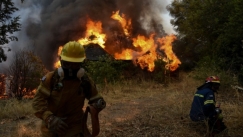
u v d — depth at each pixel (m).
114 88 10.12
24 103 8.13
